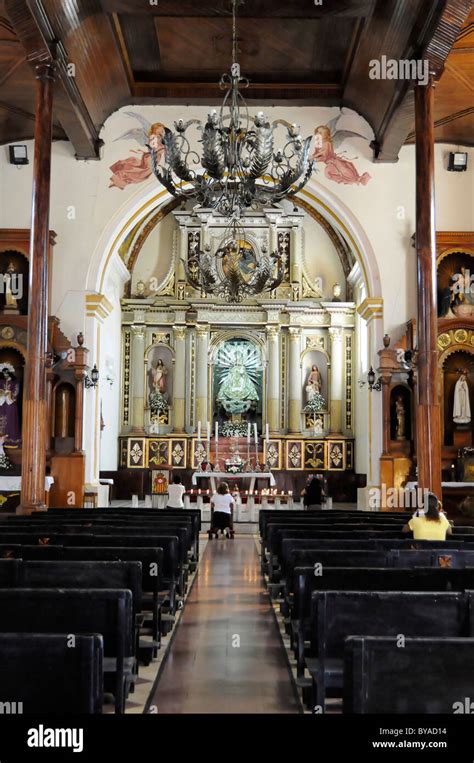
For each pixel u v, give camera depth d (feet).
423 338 47.93
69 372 66.13
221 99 65.62
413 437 66.08
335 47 59.00
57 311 66.28
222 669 22.79
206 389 91.50
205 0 50.01
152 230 94.32
